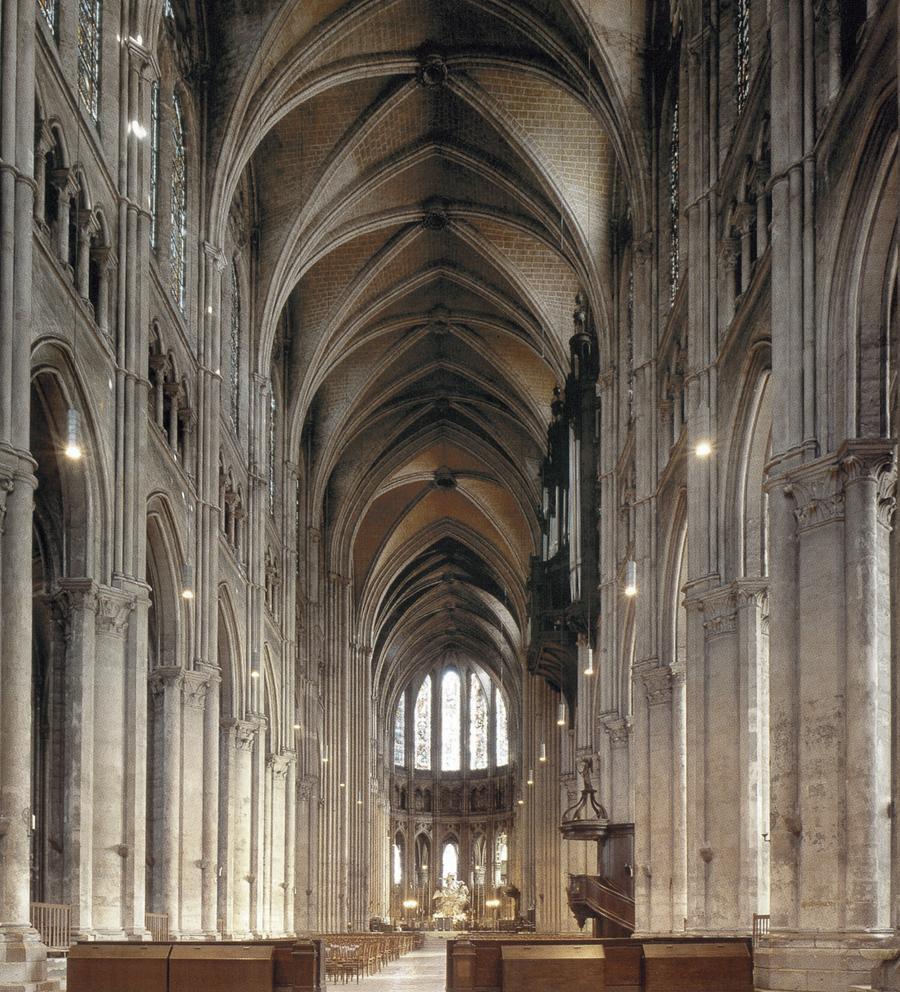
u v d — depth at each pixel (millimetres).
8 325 17156
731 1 25766
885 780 16234
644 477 32219
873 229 17094
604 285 40125
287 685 46438
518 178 42406
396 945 47562
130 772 22844
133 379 23891
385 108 40031
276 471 47594
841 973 15664
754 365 21922
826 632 17047
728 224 24578
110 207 23750
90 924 21250
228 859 35125
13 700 16625
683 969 17234
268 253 41375
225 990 16922
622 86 33406
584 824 34469
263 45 33312
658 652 30453
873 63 16188
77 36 22031
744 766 22250
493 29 37500
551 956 17188
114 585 22859
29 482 17172
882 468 16891
